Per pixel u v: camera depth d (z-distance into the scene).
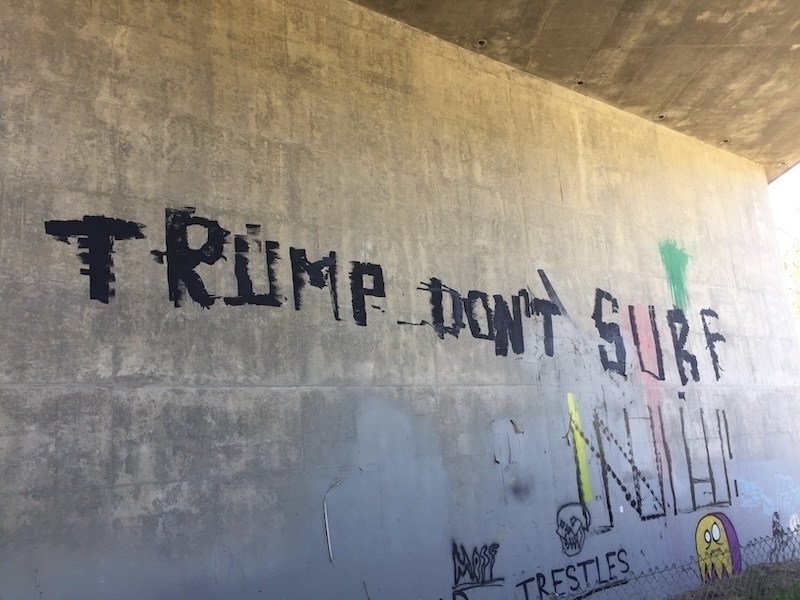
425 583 6.91
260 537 6.04
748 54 9.71
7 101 5.65
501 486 7.79
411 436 7.21
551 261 9.20
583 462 8.69
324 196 7.25
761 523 10.79
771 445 11.45
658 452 9.67
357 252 7.33
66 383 5.42
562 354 8.91
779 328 12.52
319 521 6.39
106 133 6.05
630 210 10.59
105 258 5.80
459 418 7.65
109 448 5.50
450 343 7.81
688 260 11.27
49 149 5.75
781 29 9.17
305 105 7.36
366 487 6.77
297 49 7.47
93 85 6.09
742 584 9.19
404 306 7.54
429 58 8.67
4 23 5.78
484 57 9.30
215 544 5.80
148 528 5.53
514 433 8.09
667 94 10.64
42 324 5.41
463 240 8.30
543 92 9.91
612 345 9.58
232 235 6.52
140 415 5.68
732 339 11.52
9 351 5.25
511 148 9.21
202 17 6.88
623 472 9.12
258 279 6.58
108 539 5.34
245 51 7.08
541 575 7.84
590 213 9.96
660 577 9.05
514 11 8.44
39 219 5.57
